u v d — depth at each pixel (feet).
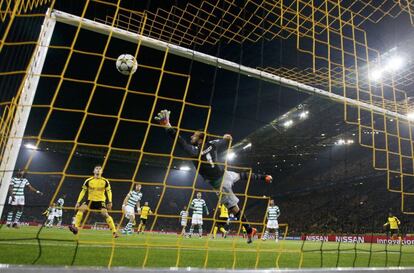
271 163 117.91
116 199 109.81
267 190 117.29
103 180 28.63
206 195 113.50
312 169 114.93
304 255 21.30
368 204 89.76
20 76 23.43
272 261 16.76
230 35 36.68
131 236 41.45
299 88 22.66
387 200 87.45
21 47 22.89
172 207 114.73
